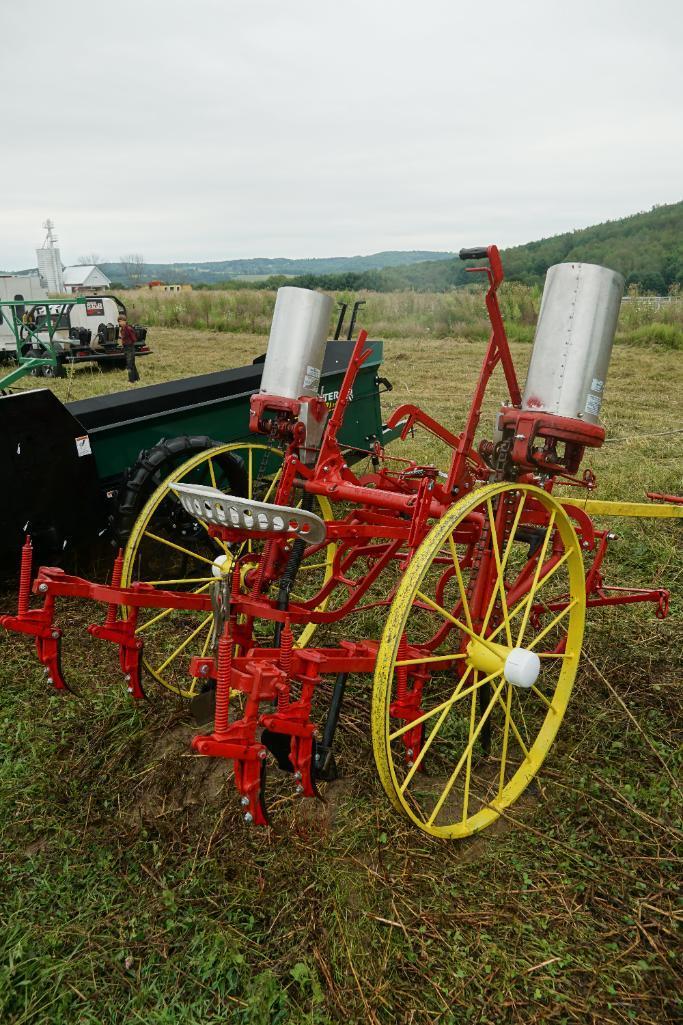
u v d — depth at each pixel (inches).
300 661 105.3
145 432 199.2
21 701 154.9
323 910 104.3
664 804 123.9
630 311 802.8
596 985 94.3
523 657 114.0
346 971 96.0
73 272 1325.0
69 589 124.9
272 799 125.2
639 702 153.3
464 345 748.0
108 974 96.4
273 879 109.8
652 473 301.9
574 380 120.3
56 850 116.1
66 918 103.9
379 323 862.5
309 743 103.8
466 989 93.6
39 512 177.9
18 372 451.2
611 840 116.8
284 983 95.2
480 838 118.3
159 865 112.5
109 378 565.9
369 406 283.1
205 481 206.5
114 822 121.3
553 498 124.0
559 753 137.7
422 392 494.0
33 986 94.2
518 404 141.0
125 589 127.3
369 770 132.4
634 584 204.8
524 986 94.0
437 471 144.8
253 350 730.2
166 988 94.4
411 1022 89.9
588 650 171.3
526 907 105.0
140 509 177.6
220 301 1029.2
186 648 174.9
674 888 107.7
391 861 112.7
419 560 103.0
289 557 136.3
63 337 629.0
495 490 112.2
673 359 639.8
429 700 153.7
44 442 175.5
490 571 125.9
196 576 202.5
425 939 100.0
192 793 128.6
